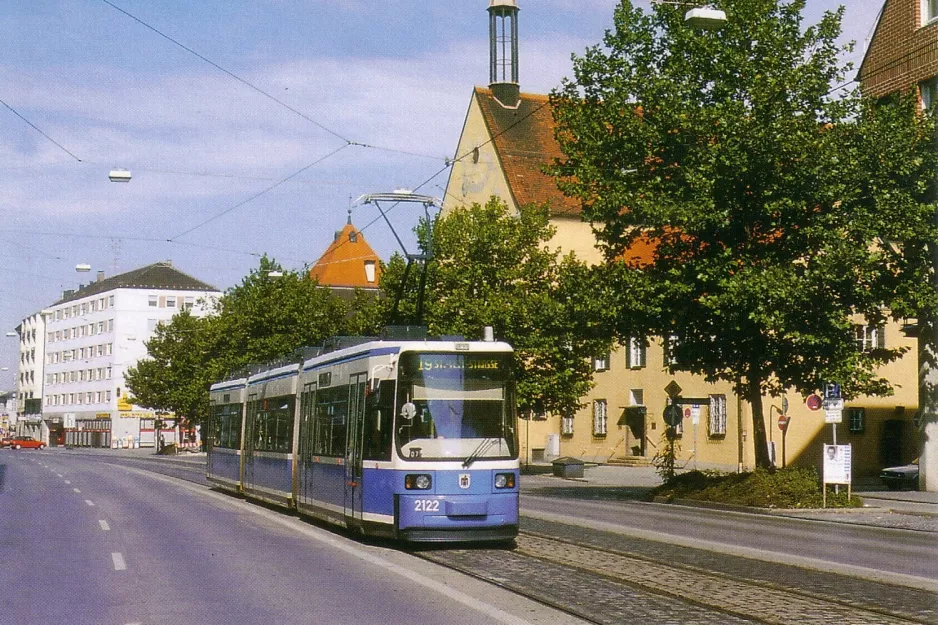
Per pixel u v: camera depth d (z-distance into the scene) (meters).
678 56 28.73
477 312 46.31
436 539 16.41
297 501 22.66
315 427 21.33
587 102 30.42
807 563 15.13
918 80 34.03
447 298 47.69
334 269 106.44
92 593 11.91
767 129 26.33
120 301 124.81
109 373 125.81
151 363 86.50
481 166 64.88
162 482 39.25
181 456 83.19
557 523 21.86
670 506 28.94
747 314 26.83
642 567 14.42
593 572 13.84
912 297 27.38
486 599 11.48
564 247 61.81
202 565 14.41
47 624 10.02
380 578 13.12
